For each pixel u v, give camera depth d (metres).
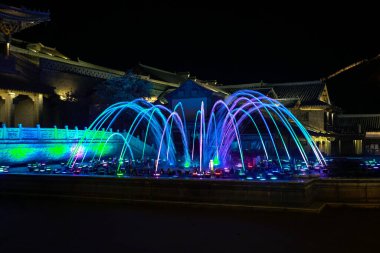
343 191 14.41
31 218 13.27
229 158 32.19
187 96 49.56
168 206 14.73
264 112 47.22
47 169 22.27
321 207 13.59
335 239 10.34
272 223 12.05
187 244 10.09
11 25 41.09
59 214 13.80
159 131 50.59
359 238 10.40
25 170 23.81
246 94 54.91
